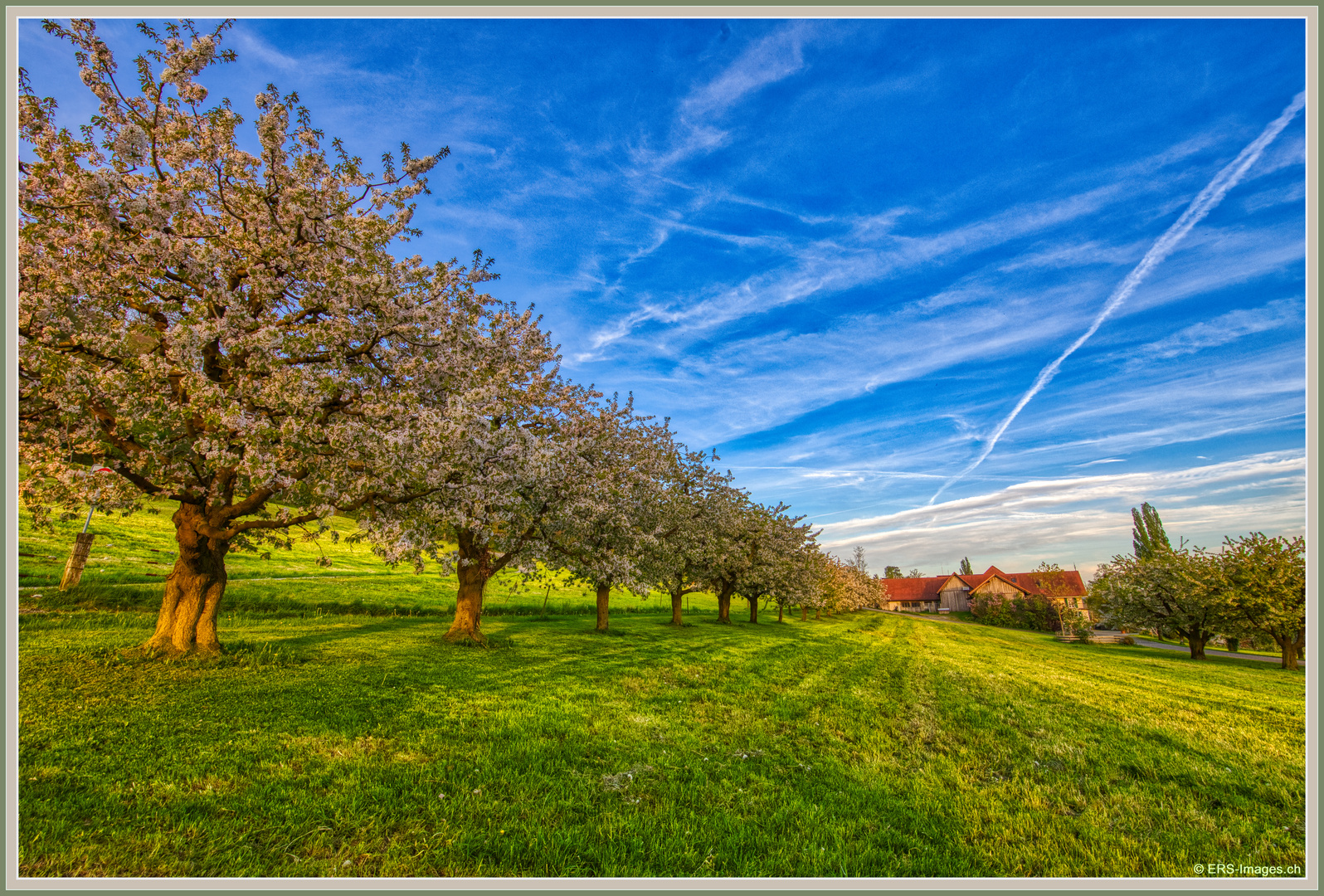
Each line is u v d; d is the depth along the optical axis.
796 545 48.03
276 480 11.16
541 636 23.62
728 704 13.03
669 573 30.64
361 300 11.73
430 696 11.27
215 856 5.17
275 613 23.48
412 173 12.55
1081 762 9.73
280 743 8.00
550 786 7.25
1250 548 40.72
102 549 29.20
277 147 11.21
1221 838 6.85
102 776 6.53
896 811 7.29
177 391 10.90
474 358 14.73
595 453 21.92
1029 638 60.50
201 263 10.68
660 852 5.83
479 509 13.97
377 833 5.80
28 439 10.61
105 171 9.18
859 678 18.30
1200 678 25.83
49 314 9.18
